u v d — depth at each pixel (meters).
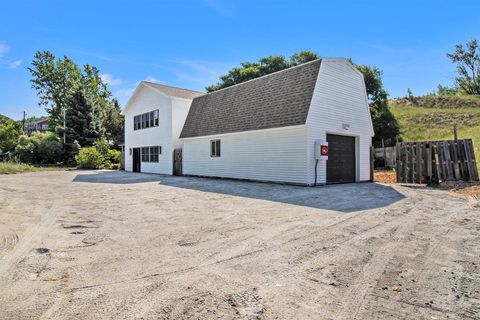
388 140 25.64
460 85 51.03
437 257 3.87
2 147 38.28
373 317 2.46
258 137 14.77
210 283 3.19
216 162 17.53
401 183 12.90
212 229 5.58
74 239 5.03
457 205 7.59
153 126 23.14
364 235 4.98
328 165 13.48
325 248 4.33
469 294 2.85
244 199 9.25
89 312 2.59
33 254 4.26
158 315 2.52
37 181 16.16
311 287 3.06
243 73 34.16
